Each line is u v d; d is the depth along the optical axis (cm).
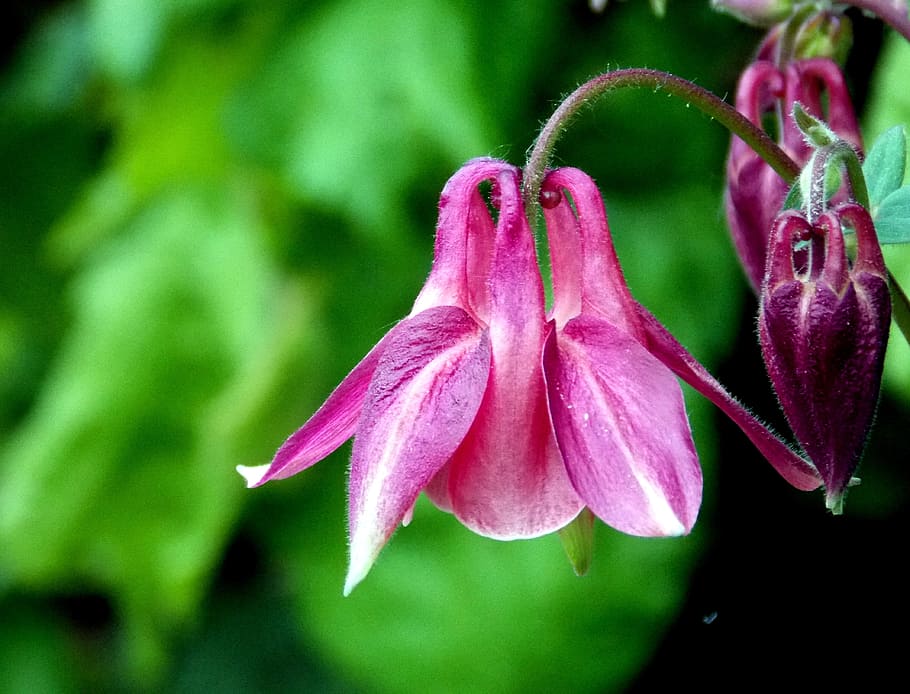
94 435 37
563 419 18
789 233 19
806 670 37
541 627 33
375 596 35
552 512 18
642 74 20
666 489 18
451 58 33
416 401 18
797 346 19
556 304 19
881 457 35
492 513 18
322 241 37
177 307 37
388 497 18
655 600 33
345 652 35
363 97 33
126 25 36
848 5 23
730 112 20
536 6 33
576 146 34
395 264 36
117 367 37
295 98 34
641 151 34
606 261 19
